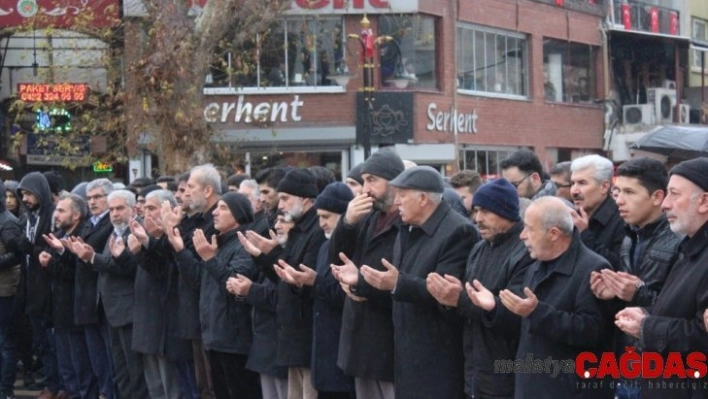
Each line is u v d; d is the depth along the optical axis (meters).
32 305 11.29
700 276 5.34
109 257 10.00
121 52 18.19
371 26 25.56
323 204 7.92
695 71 39.19
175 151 16.16
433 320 6.88
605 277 5.79
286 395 8.39
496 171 28.95
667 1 37.44
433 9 26.38
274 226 9.05
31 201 11.52
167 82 15.91
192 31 16.20
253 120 23.55
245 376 8.86
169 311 9.52
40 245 11.37
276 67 25.30
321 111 25.41
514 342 6.42
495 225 6.67
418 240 7.11
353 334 7.39
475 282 6.22
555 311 5.91
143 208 10.70
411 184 7.03
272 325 8.34
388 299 7.21
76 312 10.51
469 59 28.11
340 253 7.24
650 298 5.87
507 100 29.36
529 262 6.46
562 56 32.00
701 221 5.44
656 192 6.39
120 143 18.00
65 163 19.33
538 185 8.74
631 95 35.50
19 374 13.33
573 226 6.15
